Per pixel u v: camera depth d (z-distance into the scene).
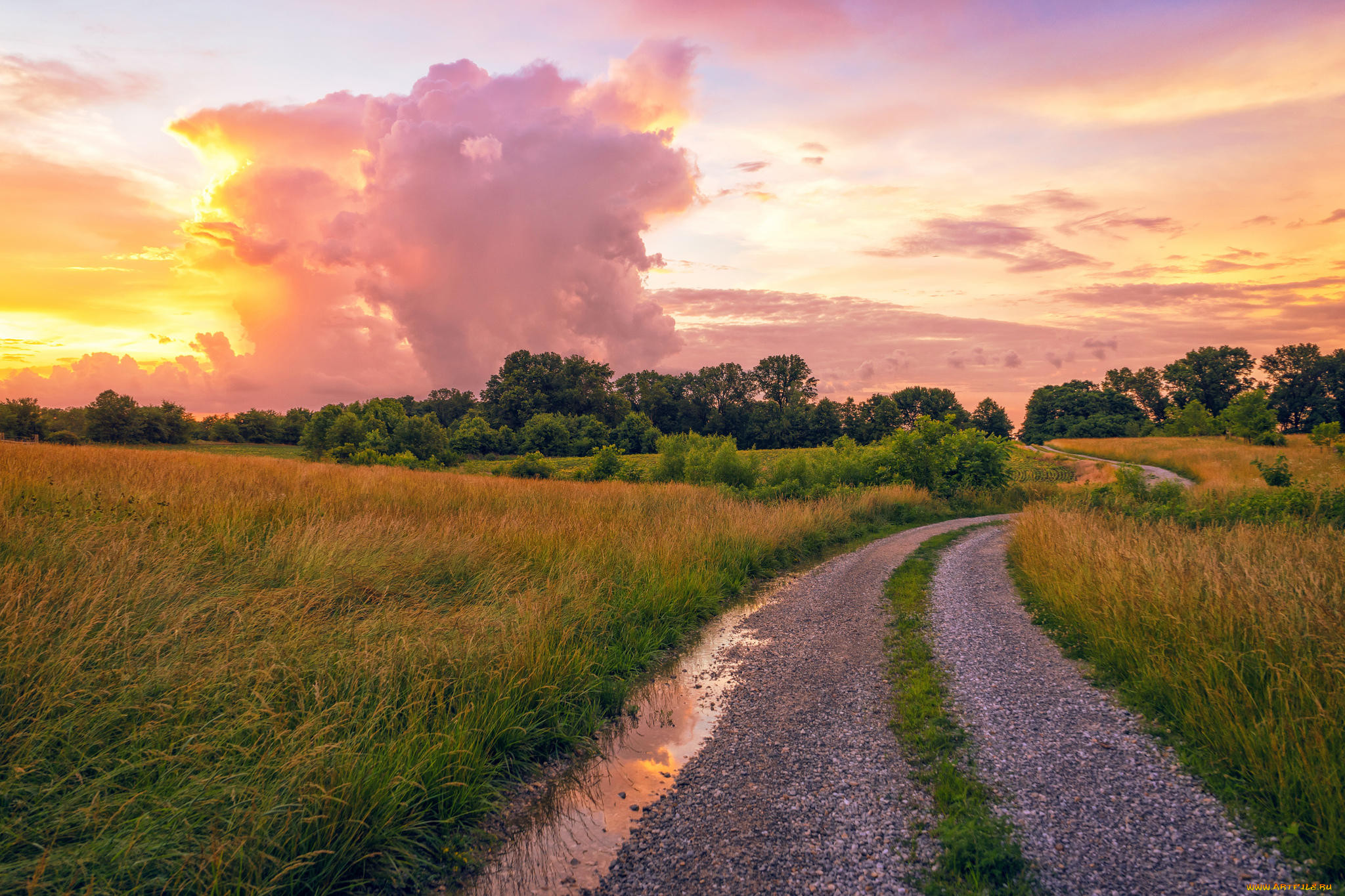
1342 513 10.96
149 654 4.43
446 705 4.75
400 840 3.48
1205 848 3.26
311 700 4.39
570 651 5.98
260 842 3.14
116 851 2.90
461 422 84.38
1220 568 6.64
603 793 4.27
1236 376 99.06
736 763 4.59
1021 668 6.14
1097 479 38.81
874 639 7.37
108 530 6.77
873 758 4.53
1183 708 4.61
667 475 29.19
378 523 9.09
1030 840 3.40
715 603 9.03
